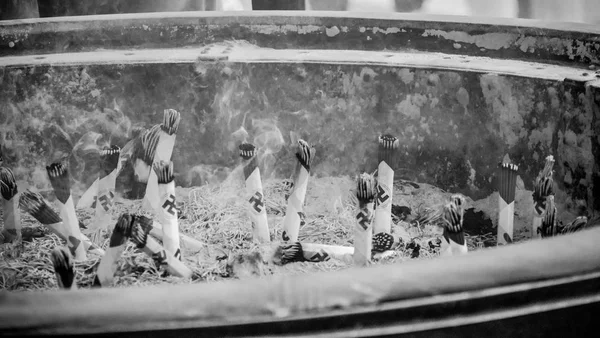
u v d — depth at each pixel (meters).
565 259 0.72
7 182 1.47
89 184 1.90
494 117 1.68
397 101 1.80
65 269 1.07
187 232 1.62
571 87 1.51
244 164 1.46
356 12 1.92
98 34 1.92
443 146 1.78
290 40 1.91
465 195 1.76
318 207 1.77
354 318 0.68
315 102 1.85
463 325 0.71
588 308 0.76
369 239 1.29
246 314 0.66
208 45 1.94
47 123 1.87
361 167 1.87
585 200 1.50
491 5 3.62
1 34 1.90
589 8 3.47
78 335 0.65
